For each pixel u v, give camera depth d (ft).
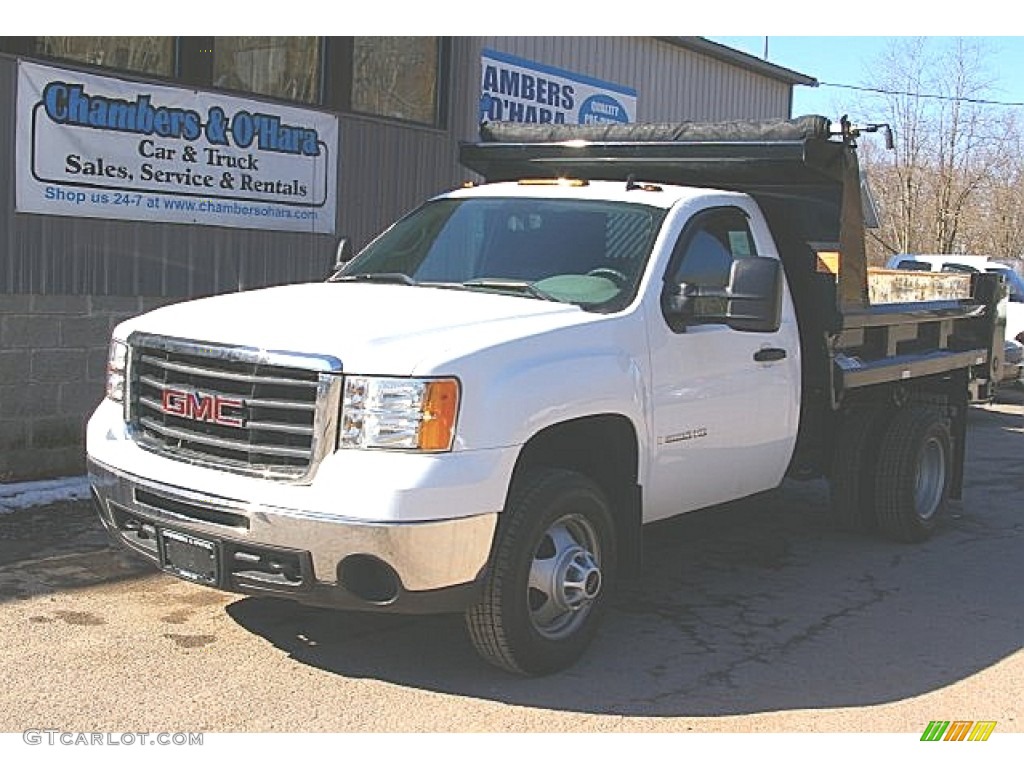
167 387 16.06
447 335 15.56
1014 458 38.55
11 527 23.40
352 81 35.27
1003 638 19.51
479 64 40.86
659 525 19.76
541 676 16.74
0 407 26.86
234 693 15.65
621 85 49.32
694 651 18.25
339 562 14.53
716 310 19.71
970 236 129.90
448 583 14.90
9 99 26.23
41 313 27.37
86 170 27.89
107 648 17.08
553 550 16.61
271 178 32.50
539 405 15.71
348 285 19.31
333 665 16.80
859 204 22.38
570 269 18.94
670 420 18.49
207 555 15.38
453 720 15.07
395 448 14.58
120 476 16.29
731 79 57.11
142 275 29.37
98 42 28.14
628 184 20.51
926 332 27.30
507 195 21.03
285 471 14.87
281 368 15.03
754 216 21.35
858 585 22.52
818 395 22.62
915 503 25.80
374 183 36.19
